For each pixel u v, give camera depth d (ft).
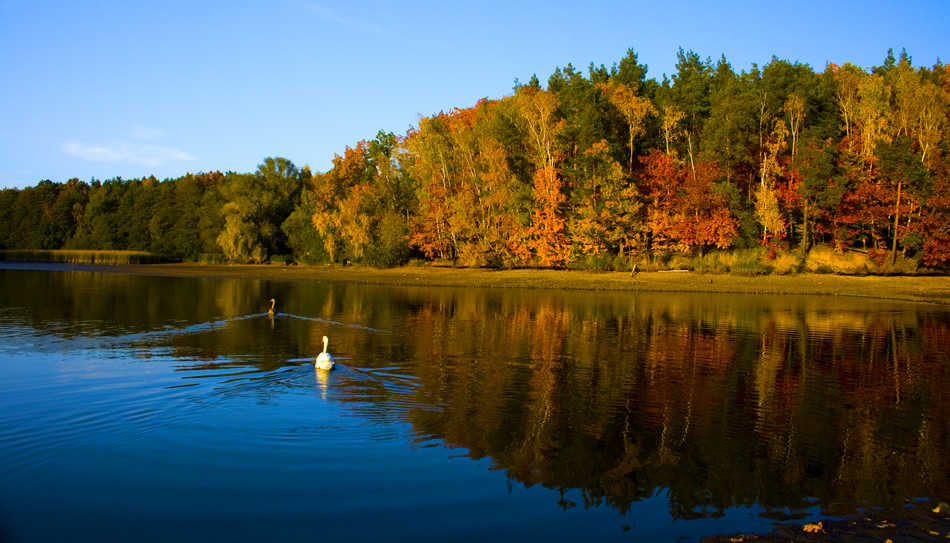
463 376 57.11
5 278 191.21
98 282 177.06
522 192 216.33
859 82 216.33
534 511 29.50
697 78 279.28
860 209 188.24
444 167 237.04
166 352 66.54
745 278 177.47
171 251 341.62
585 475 33.94
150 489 31.19
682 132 237.25
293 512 29.04
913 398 51.96
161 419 41.98
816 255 189.37
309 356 65.31
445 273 213.87
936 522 28.76
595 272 200.34
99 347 69.10
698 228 194.70
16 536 26.48
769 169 207.31
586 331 87.76
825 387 55.52
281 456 35.78
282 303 123.34
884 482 33.73
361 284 183.62
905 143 181.78
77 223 423.64
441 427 41.57
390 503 30.17
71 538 26.43
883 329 93.76
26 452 35.73
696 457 37.04
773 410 47.65
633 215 200.95
